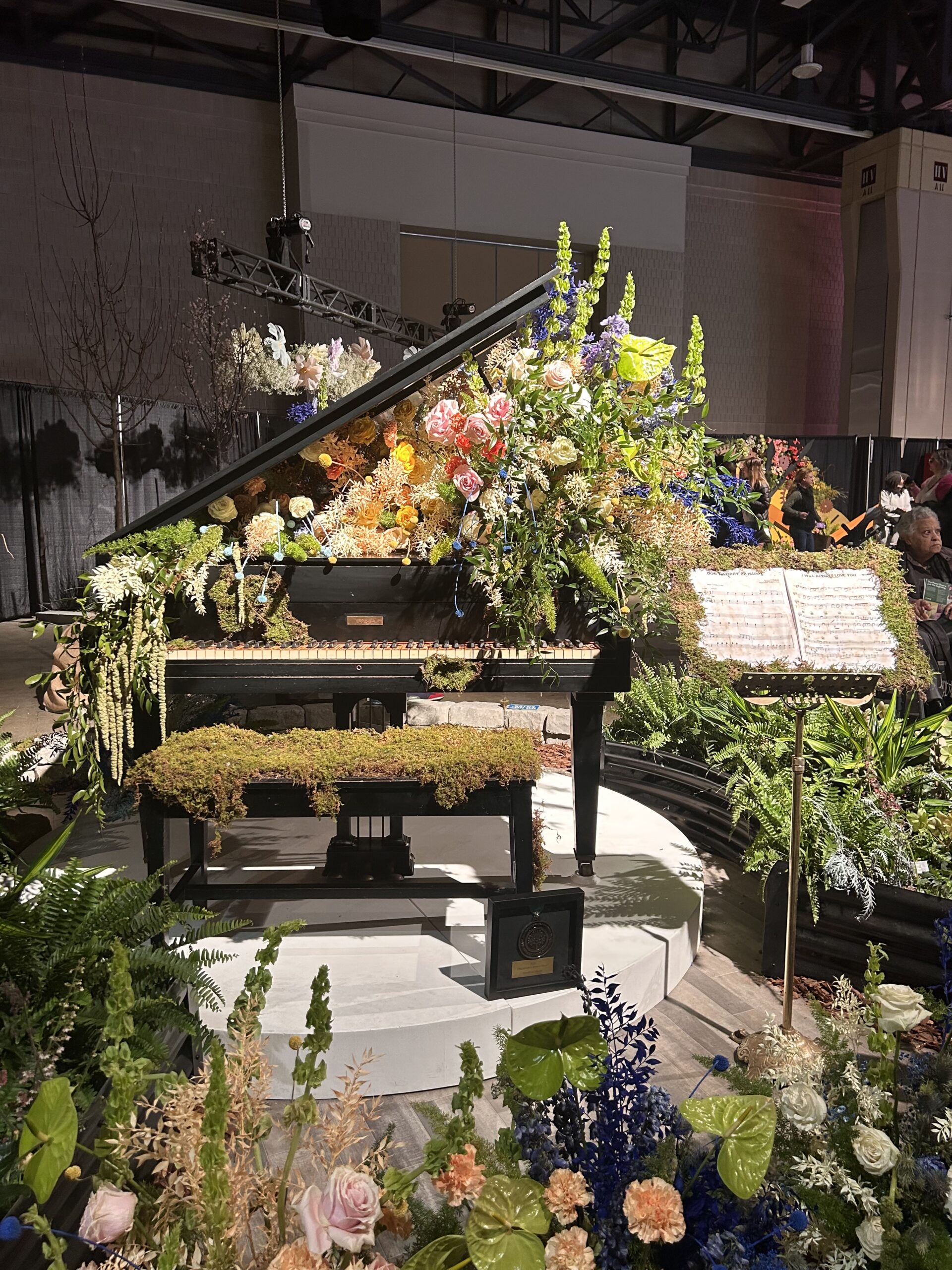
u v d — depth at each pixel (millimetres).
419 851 3646
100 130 10344
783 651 2469
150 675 2828
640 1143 1389
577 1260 1156
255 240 11102
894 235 12812
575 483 2951
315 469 3133
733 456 3297
